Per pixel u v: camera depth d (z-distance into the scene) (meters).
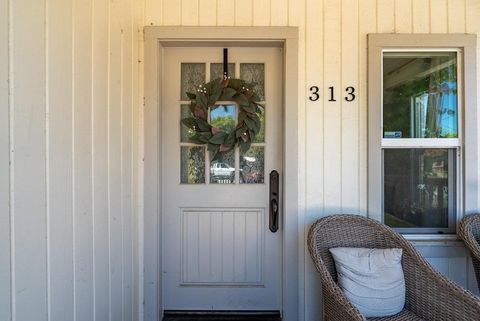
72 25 1.22
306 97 2.09
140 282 2.06
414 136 2.11
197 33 2.05
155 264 2.06
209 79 2.18
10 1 0.88
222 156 2.19
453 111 2.12
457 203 2.10
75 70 1.24
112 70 1.62
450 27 2.08
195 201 2.19
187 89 2.19
